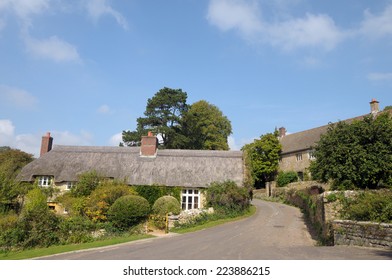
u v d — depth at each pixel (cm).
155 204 2295
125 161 3033
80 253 1230
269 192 4809
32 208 1798
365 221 1208
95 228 1850
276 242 1410
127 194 2180
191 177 2809
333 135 1872
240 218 2406
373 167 1648
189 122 5103
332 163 1794
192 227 2002
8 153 4053
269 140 5188
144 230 1873
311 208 2103
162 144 4916
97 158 3086
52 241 1639
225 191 2562
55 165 2986
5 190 2330
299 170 4809
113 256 1116
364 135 1738
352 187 1695
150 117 4841
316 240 1495
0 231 1595
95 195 2138
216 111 5759
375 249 1107
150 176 2841
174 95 4938
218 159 3012
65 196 2530
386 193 1332
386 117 1884
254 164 5084
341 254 1036
